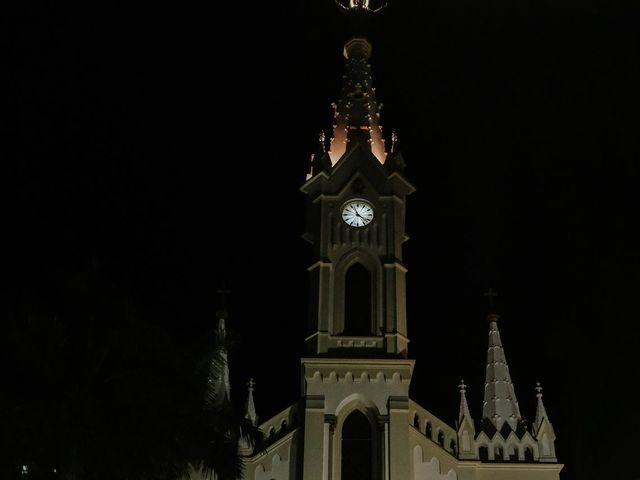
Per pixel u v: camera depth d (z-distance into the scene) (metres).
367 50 60.97
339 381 48.53
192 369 37.75
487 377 52.09
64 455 33.03
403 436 47.22
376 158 54.28
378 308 50.66
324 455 46.94
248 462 47.97
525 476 48.28
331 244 52.25
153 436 34.06
